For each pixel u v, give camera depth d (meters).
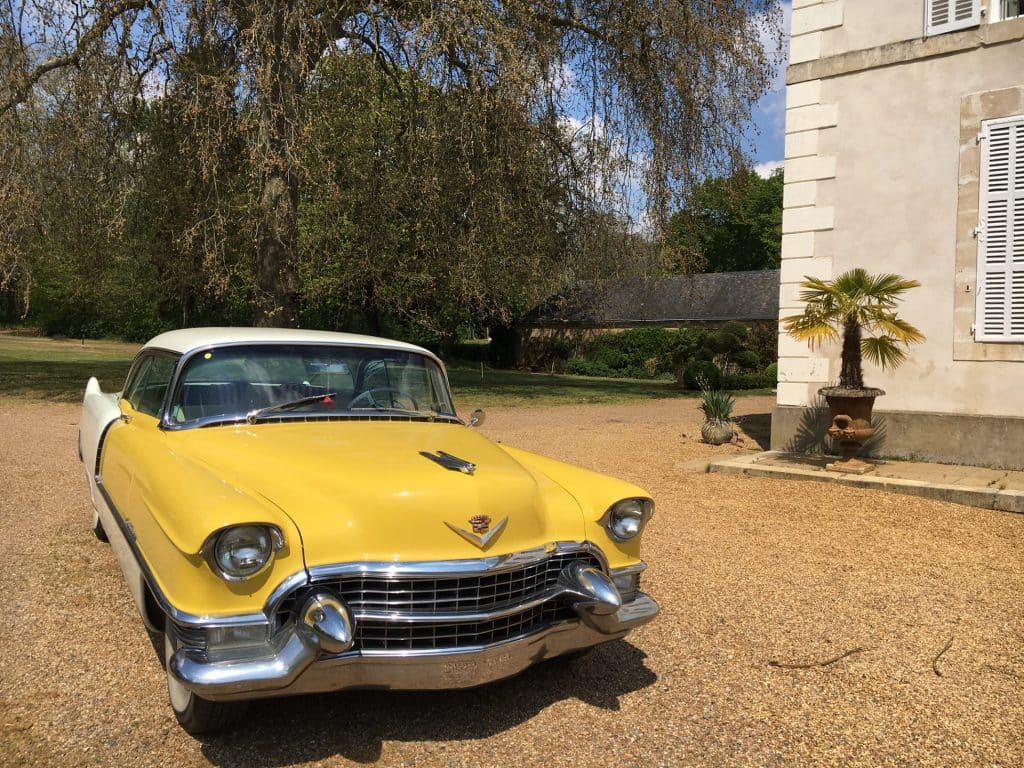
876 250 9.27
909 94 9.02
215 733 3.03
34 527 5.84
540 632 3.07
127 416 4.28
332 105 14.09
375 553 2.84
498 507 3.05
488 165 15.70
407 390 4.30
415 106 16.16
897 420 9.13
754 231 54.28
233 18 12.78
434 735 3.10
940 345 8.86
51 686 3.37
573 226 20.27
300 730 3.10
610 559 3.40
